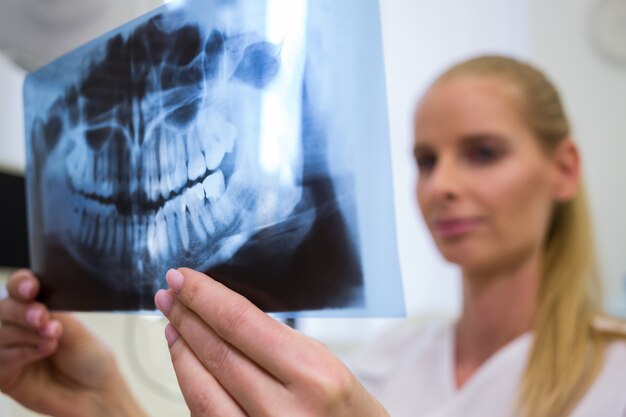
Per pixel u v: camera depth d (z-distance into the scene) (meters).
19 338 0.48
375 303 0.30
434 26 1.32
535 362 0.58
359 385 0.29
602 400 0.53
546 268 0.65
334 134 0.31
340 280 0.31
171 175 0.37
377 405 0.30
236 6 0.34
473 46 1.32
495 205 0.57
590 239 0.67
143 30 0.39
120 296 0.40
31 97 0.47
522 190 0.57
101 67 0.42
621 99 1.35
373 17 0.30
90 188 0.42
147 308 0.38
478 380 0.60
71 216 0.44
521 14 1.33
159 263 0.37
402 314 0.29
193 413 0.31
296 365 0.28
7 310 0.48
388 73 1.31
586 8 1.36
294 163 0.32
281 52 0.32
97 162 0.42
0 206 0.74
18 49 0.55
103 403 0.55
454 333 0.74
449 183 0.58
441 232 0.60
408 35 1.32
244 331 0.29
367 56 0.30
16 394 0.51
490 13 1.33
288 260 0.32
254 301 0.32
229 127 0.34
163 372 0.85
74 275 0.44
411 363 0.73
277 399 0.28
